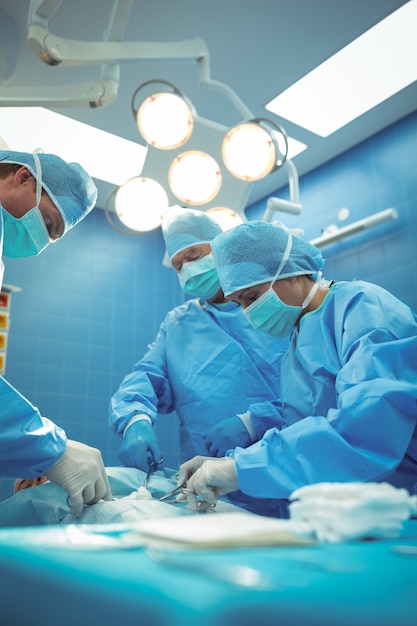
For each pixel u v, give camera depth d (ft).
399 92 9.71
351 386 4.06
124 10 5.60
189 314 7.72
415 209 9.72
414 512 2.35
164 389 7.66
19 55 8.44
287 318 5.50
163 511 4.50
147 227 7.70
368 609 1.08
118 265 12.84
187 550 1.77
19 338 11.00
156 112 6.63
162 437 12.50
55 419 11.04
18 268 11.34
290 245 5.41
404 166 10.05
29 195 5.35
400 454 3.74
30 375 10.95
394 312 4.52
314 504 2.21
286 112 10.30
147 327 12.91
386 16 8.30
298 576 1.40
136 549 1.85
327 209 11.30
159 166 8.01
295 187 8.28
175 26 8.30
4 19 7.77
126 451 6.55
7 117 10.82
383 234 10.11
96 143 11.75
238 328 7.38
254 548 1.90
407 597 1.17
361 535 2.13
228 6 8.00
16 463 4.16
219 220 8.08
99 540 2.07
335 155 11.39
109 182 12.04
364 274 10.27
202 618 0.97
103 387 11.85
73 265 12.14
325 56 9.02
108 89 5.87
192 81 9.44
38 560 1.61
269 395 6.94
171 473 6.61
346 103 10.32
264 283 5.37
